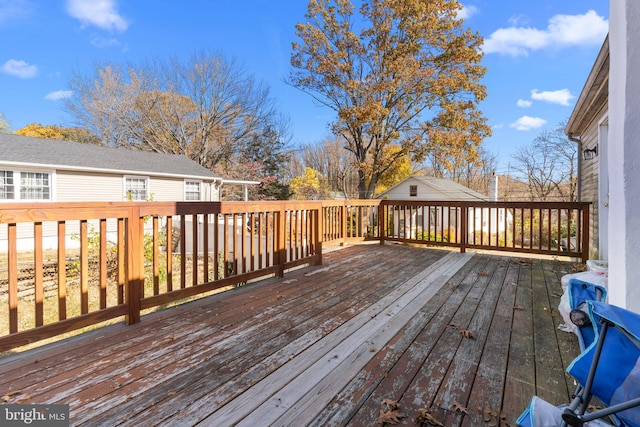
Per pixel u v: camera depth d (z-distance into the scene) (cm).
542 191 2134
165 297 258
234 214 320
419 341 213
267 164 2270
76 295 552
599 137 463
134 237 239
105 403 146
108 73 1955
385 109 1412
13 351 269
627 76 159
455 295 313
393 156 1598
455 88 1426
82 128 1983
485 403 149
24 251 858
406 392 157
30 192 886
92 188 1004
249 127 2166
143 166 1159
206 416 139
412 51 1425
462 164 1599
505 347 205
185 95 2031
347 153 2598
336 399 151
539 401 130
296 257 404
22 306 493
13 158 862
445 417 140
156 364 181
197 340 212
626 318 101
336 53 1492
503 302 293
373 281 362
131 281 237
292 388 160
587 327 115
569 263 461
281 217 378
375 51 1469
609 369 101
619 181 169
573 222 1227
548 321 248
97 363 181
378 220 642
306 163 2869
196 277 284
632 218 158
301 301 293
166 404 146
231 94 2102
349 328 234
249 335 221
